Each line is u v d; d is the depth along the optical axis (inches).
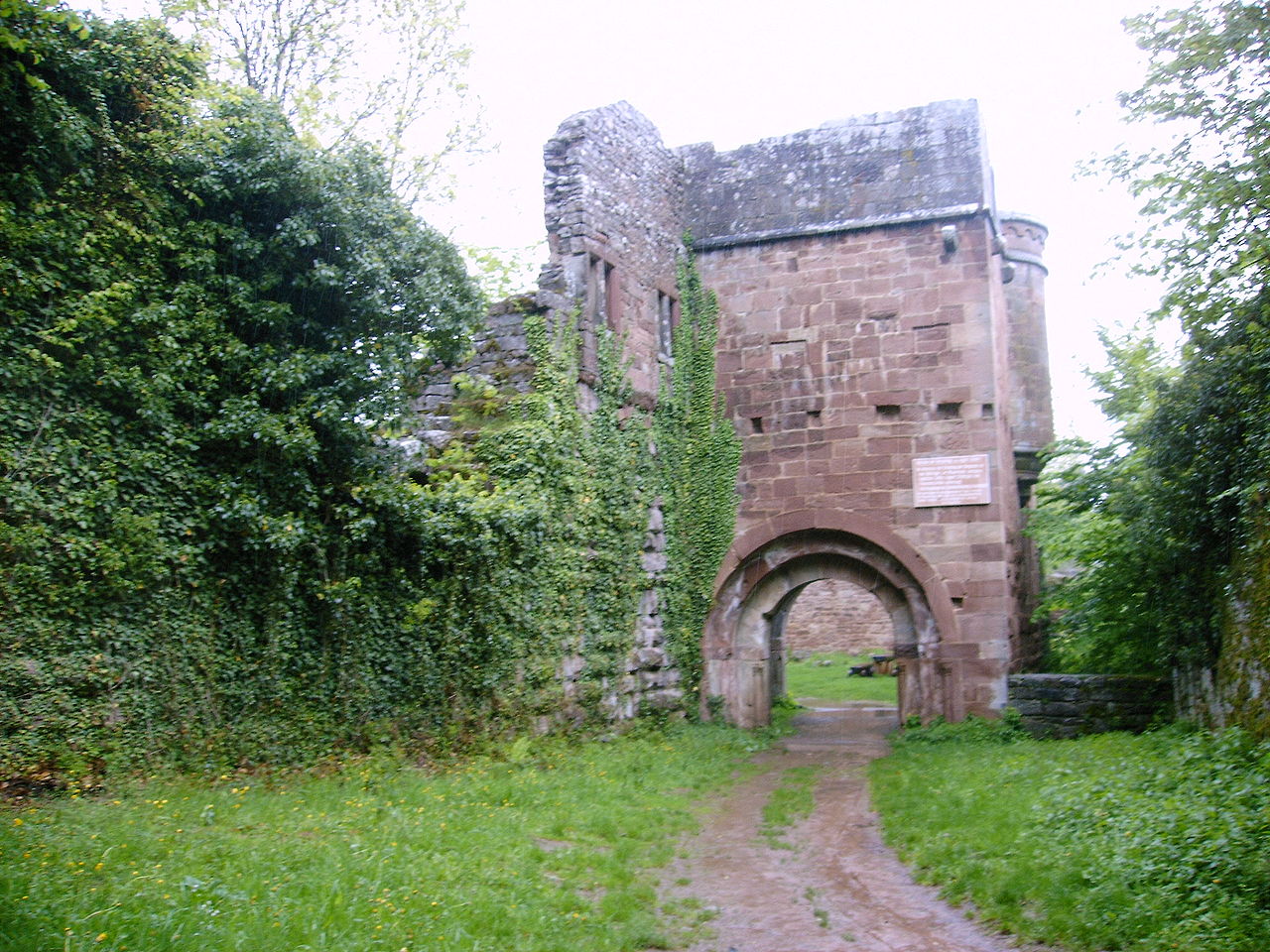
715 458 790.5
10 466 373.7
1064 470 848.3
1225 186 482.3
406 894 286.7
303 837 336.2
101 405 409.4
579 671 629.3
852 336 773.9
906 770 585.0
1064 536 778.8
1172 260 506.0
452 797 422.6
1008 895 325.1
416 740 499.8
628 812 450.6
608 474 673.6
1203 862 306.7
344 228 475.2
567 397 631.8
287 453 444.8
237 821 344.2
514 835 380.5
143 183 438.0
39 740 372.5
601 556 657.0
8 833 293.0
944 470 745.6
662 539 748.6
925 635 744.3
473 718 530.6
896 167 780.6
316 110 840.9
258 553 451.2
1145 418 709.3
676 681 750.5
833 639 1439.5
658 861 385.1
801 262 790.5
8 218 383.2
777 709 900.6
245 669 441.4
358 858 311.0
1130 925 284.7
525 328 630.5
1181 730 564.4
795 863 396.8
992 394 741.3
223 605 439.5
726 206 813.2
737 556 778.8
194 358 439.8
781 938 307.9
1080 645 808.9
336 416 461.1
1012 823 402.9
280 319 461.4
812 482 770.8
